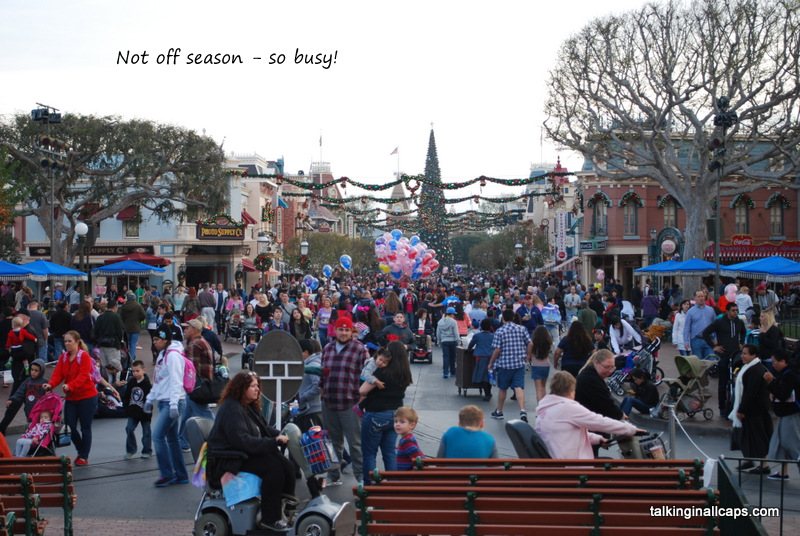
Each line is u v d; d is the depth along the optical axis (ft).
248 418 22.79
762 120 97.81
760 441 31.60
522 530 17.29
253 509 22.52
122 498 29.45
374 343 50.14
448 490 17.84
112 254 151.23
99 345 52.13
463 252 463.83
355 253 275.39
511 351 44.27
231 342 87.56
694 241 101.55
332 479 30.45
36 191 108.88
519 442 22.03
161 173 116.67
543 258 213.05
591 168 163.73
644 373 44.45
